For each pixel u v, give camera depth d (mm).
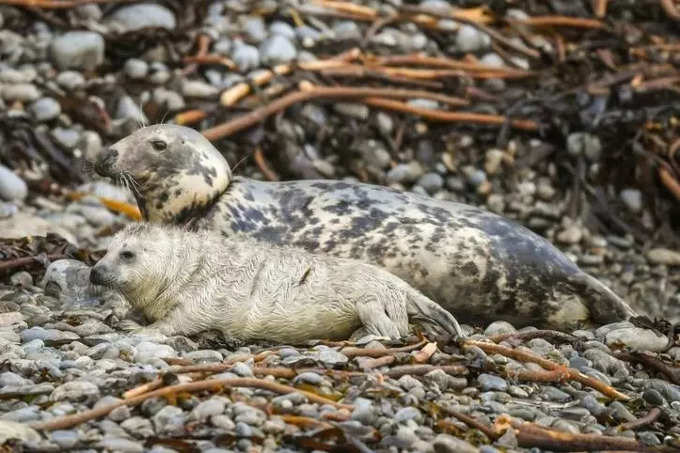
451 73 57688
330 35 58281
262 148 51531
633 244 53281
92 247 43969
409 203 32844
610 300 32438
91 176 34281
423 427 22609
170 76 53031
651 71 59406
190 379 23562
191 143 32469
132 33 54344
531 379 26531
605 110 56406
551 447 23031
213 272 28625
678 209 54812
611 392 26500
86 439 20812
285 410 22375
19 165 48625
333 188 33094
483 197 53938
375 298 28031
